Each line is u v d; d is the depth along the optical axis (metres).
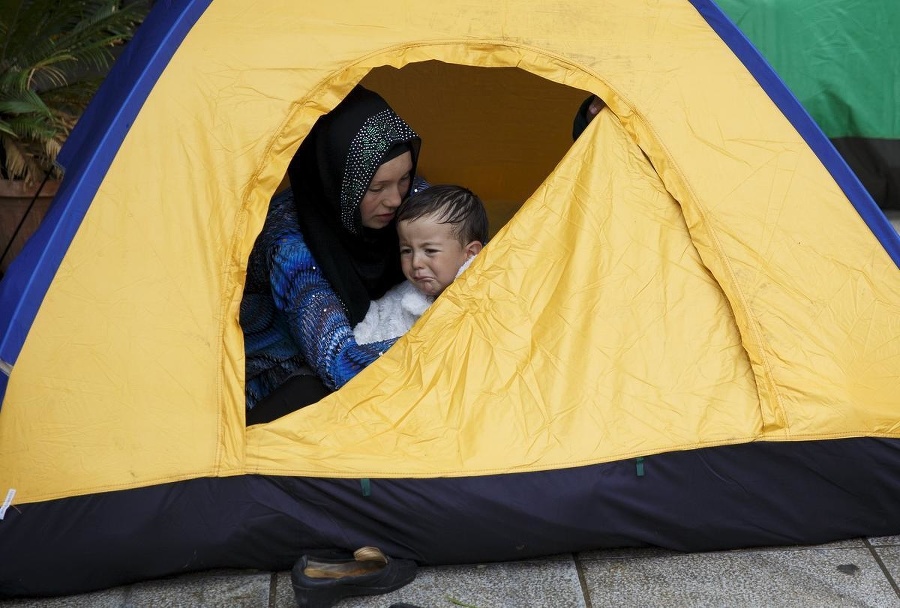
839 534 2.41
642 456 2.29
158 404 2.23
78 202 2.22
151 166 2.24
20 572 2.23
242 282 2.27
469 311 2.39
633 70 2.38
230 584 2.30
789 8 4.19
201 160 2.25
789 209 2.39
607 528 2.31
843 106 4.29
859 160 4.36
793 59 4.24
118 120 2.24
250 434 2.27
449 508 2.26
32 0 4.12
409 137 2.57
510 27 2.37
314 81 2.29
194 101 2.26
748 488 2.34
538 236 2.40
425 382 2.36
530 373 2.34
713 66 2.40
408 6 2.37
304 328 2.44
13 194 3.83
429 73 3.81
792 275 2.38
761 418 2.33
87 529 2.21
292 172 2.58
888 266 2.41
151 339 2.23
